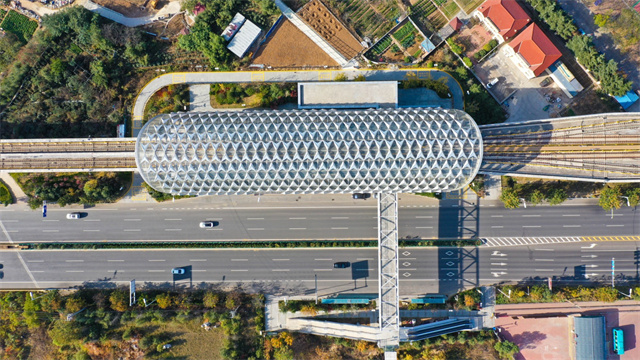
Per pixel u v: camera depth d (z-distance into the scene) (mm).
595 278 70562
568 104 68750
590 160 63406
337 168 55562
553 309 70562
